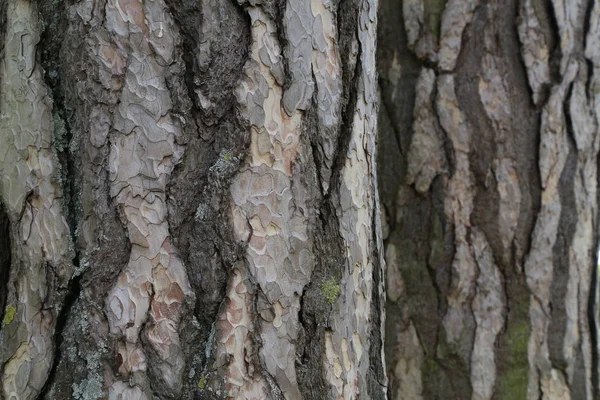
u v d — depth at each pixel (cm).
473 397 238
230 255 169
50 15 170
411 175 245
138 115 168
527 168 241
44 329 168
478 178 239
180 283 168
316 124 174
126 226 168
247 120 169
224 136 170
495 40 239
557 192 241
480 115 239
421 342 244
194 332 169
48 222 168
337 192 175
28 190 169
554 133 241
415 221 246
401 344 246
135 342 167
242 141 169
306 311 172
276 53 171
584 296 248
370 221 181
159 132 168
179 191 169
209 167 169
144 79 168
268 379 169
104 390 167
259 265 169
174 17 169
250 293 169
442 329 241
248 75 170
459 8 239
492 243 238
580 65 244
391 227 249
